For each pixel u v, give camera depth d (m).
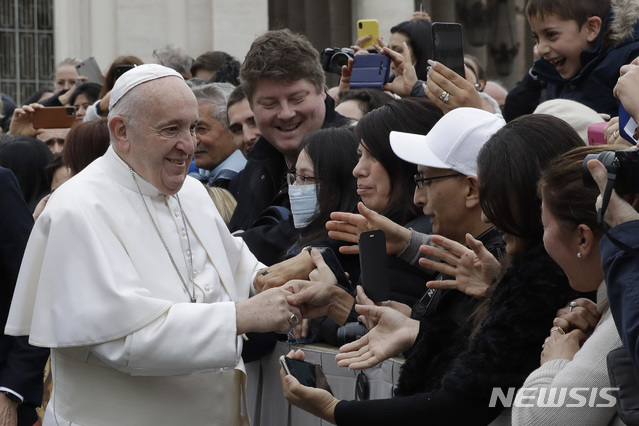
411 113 3.90
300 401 3.16
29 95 18.08
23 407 4.62
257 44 4.89
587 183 2.49
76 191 3.49
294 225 4.41
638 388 2.40
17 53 17.97
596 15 4.74
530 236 2.85
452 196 3.41
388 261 3.68
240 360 3.71
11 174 4.59
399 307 3.47
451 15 20.11
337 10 19.55
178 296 3.54
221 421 3.60
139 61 8.38
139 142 3.51
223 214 5.32
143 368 3.35
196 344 3.33
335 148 4.21
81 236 3.41
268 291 3.47
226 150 6.21
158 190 3.58
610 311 2.57
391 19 16.03
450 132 3.42
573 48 4.78
